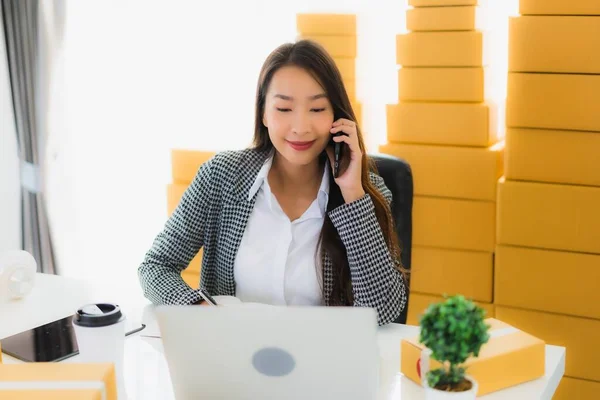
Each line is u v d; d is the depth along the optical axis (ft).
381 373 4.01
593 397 7.38
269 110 4.93
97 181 10.54
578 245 7.18
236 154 5.38
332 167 5.07
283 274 5.04
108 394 3.17
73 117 10.35
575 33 6.84
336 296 5.06
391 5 8.40
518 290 7.51
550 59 6.98
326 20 8.15
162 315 3.19
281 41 9.10
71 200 10.39
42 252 10.10
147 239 10.66
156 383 3.90
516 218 7.38
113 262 10.59
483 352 3.76
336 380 3.19
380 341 4.53
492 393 3.74
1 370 3.22
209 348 3.23
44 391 3.02
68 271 10.46
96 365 3.25
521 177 7.35
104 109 10.30
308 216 5.11
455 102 7.74
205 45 9.54
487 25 7.88
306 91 4.80
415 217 8.03
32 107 9.84
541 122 7.13
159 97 10.00
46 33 9.75
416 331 4.71
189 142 9.95
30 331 4.57
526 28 7.00
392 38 8.50
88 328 3.75
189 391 3.38
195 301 4.77
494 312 7.84
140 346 4.38
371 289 4.81
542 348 3.88
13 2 9.64
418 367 3.82
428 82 7.79
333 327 3.06
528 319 7.52
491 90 7.97
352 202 4.85
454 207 7.83
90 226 10.66
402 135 7.98
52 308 5.05
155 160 10.30
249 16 9.20
